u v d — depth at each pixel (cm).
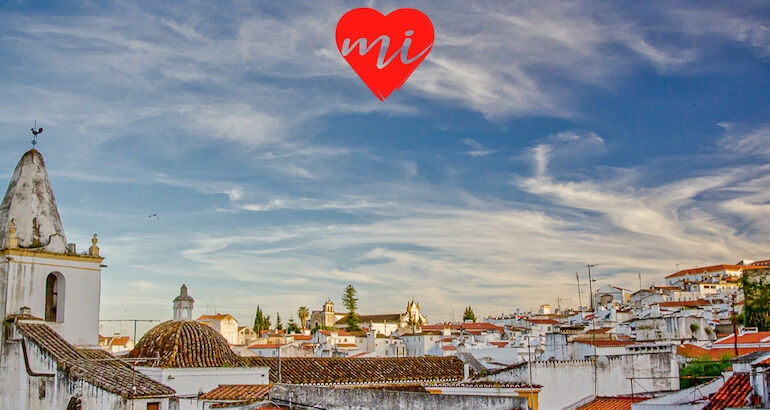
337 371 5359
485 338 9825
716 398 2667
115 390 3234
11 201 4034
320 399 3416
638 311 11762
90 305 4166
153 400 3356
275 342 13775
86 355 3900
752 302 7744
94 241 4253
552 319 13562
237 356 4931
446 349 8950
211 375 4500
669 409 3191
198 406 4172
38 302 3897
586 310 14100
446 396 2912
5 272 3809
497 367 6047
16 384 3631
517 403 2755
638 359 4572
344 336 13938
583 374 4375
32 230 3988
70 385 3409
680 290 15238
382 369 5553
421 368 5722
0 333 3750
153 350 4519
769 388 2497
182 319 4878
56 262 4019
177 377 4359
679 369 4884
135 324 4891
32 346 3603
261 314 19138
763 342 5925
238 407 4075
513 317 16012
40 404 3516
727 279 16425
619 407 3878
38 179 4128
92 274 4203
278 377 4975
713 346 6372
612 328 8244
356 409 3216
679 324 7250
